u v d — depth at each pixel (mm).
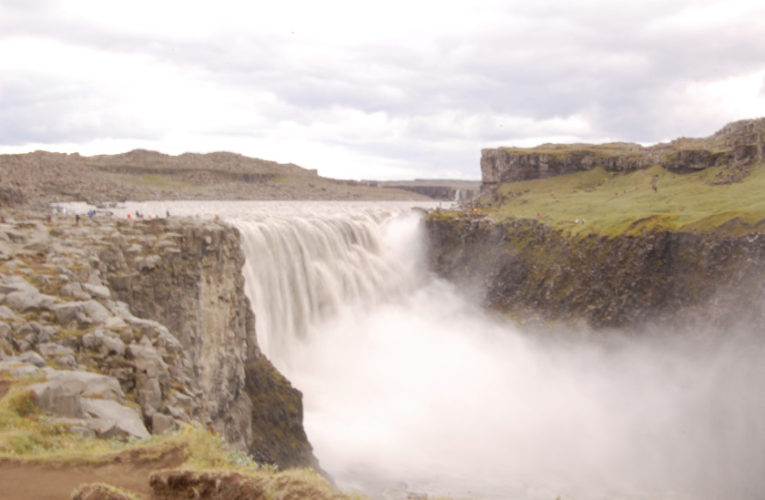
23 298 38719
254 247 100125
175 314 57500
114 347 36344
